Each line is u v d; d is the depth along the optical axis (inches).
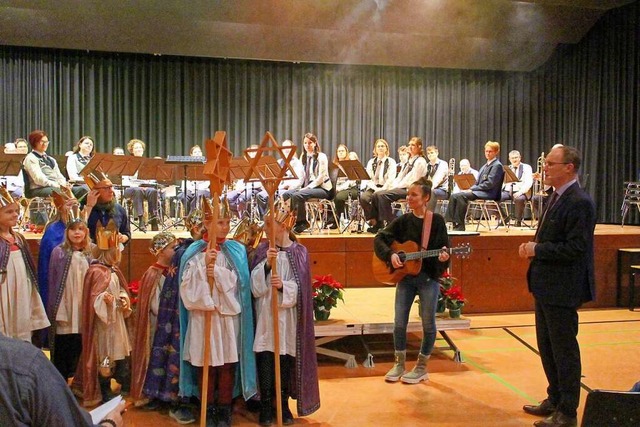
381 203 310.3
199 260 147.6
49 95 448.8
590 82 471.2
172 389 154.8
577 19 461.4
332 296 209.3
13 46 440.1
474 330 253.8
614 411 70.8
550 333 150.2
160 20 432.5
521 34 472.4
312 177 330.0
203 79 473.1
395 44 472.7
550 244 145.9
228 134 480.1
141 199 346.0
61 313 163.6
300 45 462.0
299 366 151.9
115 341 162.1
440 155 511.8
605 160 457.4
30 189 300.4
